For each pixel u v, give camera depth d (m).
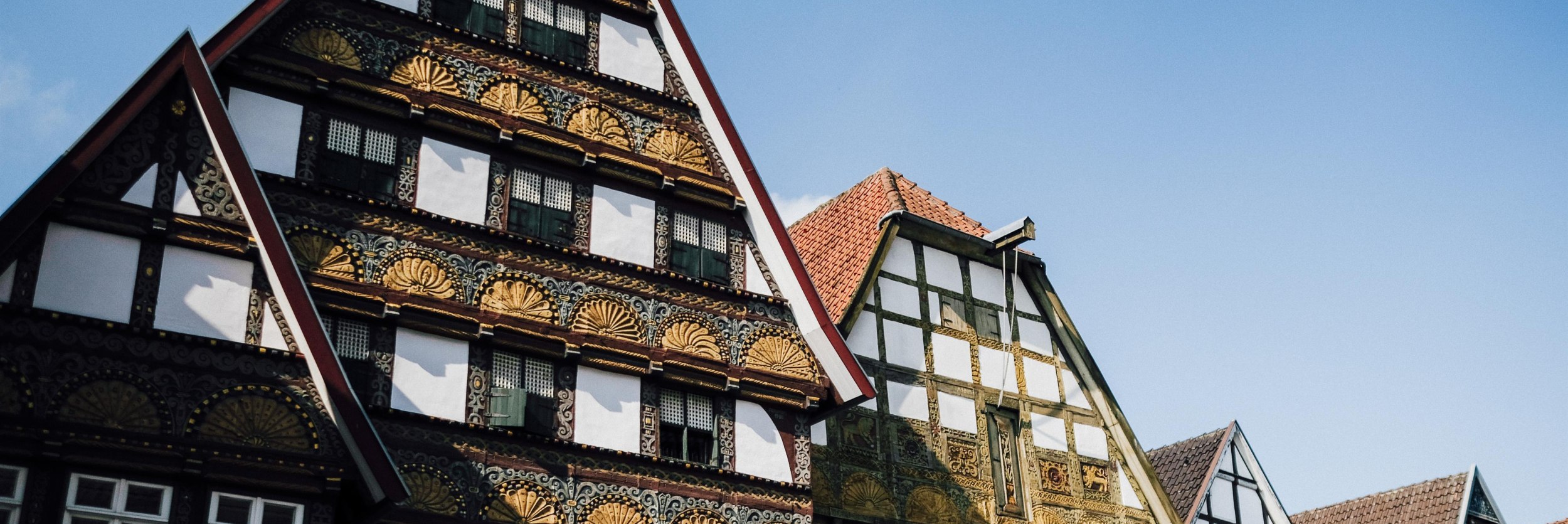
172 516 14.82
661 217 20.34
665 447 19.03
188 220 15.83
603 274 19.38
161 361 15.22
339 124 18.47
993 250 24.98
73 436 14.54
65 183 15.33
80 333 14.95
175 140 16.11
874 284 23.22
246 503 15.20
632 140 20.56
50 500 14.35
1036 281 25.31
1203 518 25.39
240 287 15.89
